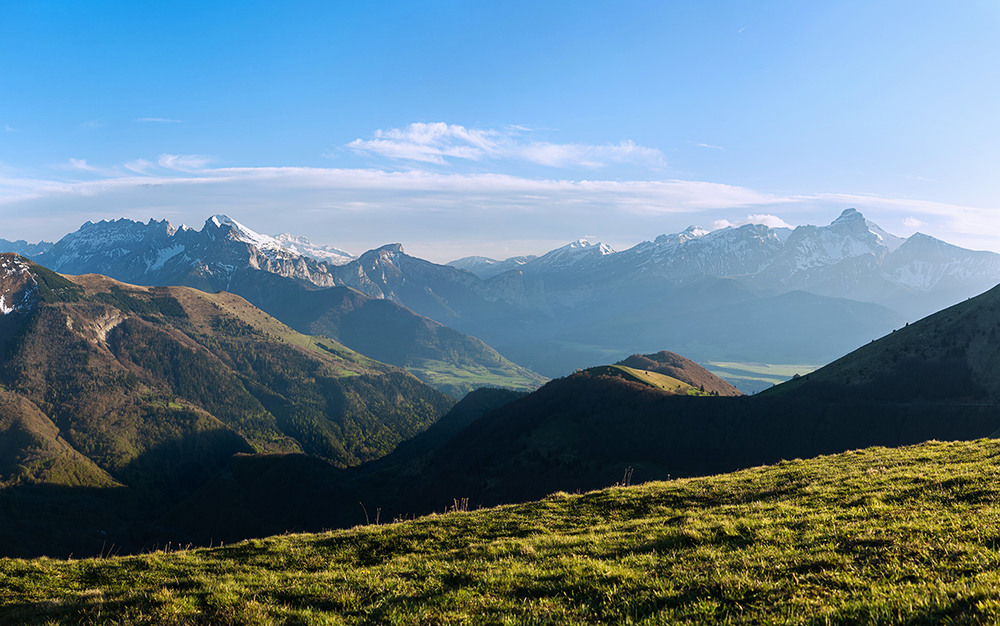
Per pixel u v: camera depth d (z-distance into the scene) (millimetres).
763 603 11867
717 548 17203
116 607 16750
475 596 14898
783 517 20219
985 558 12219
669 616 11922
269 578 19141
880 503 20078
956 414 120688
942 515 17047
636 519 24188
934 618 9773
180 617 15352
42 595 19703
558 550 19312
